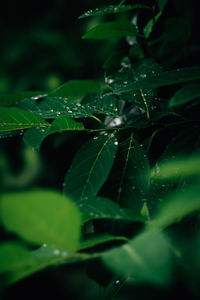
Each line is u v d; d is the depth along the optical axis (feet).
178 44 3.20
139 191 2.41
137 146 2.50
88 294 4.78
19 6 6.39
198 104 2.56
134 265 1.93
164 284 1.90
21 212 1.93
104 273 2.21
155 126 2.61
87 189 2.36
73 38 5.75
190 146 2.36
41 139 2.39
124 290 2.12
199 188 2.01
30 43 6.00
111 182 2.44
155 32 3.20
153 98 2.64
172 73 2.33
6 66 6.00
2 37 6.23
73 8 5.90
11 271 1.99
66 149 3.28
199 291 1.98
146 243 1.96
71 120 2.49
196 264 1.98
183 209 2.01
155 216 2.26
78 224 1.96
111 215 2.16
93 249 2.17
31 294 3.39
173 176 2.31
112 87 2.65
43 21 6.18
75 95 2.75
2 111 2.44
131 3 3.14
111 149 2.43
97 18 5.43
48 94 2.64
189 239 2.10
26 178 5.19
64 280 4.64
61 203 1.94
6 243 1.98
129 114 2.82
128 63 3.20
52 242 1.97
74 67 5.52
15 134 2.52
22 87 5.87
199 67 2.35
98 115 2.71
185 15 3.37
